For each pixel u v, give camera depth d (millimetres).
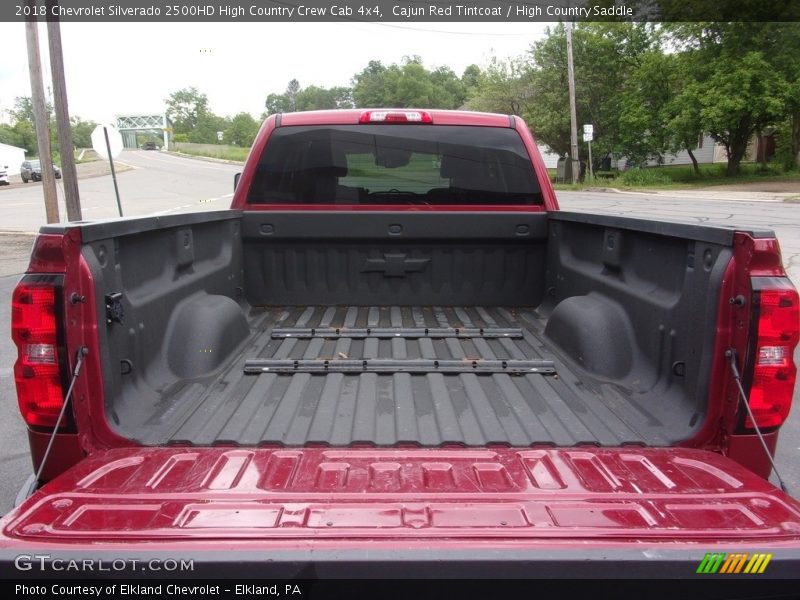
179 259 3291
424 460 2318
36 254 2252
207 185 44812
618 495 2045
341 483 2135
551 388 3000
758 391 2295
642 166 39812
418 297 4461
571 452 2387
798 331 2285
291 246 4383
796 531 1849
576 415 2723
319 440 2492
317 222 4312
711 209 22391
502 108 45750
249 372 3137
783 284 2248
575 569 1743
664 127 36094
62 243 2242
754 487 2098
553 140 43000
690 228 2559
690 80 34438
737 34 31797
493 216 4336
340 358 3330
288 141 4312
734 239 2324
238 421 2637
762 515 1929
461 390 2971
